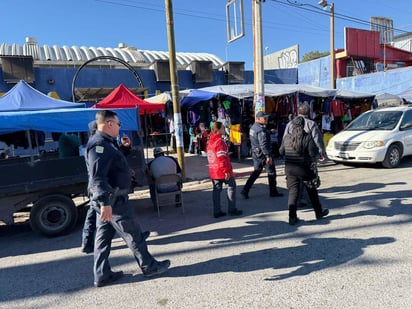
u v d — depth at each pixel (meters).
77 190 5.51
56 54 20.20
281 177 9.01
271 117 12.55
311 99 13.09
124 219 3.39
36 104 7.36
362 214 5.26
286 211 5.77
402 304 2.83
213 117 13.09
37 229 5.15
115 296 3.30
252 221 5.34
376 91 20.44
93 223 4.46
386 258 3.68
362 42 23.39
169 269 3.81
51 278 3.81
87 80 17.47
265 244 4.35
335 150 9.73
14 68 15.83
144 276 3.66
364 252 3.87
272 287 3.25
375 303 2.87
